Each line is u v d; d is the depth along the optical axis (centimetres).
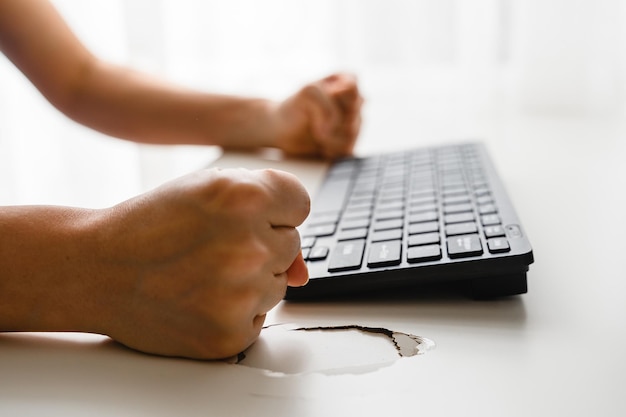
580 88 99
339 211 55
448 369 36
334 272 43
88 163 117
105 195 116
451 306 42
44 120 115
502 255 42
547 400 33
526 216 55
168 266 37
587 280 44
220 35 116
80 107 77
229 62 117
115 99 77
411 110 108
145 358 38
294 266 40
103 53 113
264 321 40
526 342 38
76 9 112
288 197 38
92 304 38
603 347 37
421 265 43
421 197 55
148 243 37
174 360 38
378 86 113
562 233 51
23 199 117
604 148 75
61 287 39
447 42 109
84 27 112
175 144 79
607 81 98
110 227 39
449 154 69
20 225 40
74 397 35
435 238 45
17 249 40
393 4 111
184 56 116
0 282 39
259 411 33
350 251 45
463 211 50
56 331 40
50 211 41
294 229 39
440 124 98
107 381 36
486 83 107
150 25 108
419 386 34
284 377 36
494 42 106
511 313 41
